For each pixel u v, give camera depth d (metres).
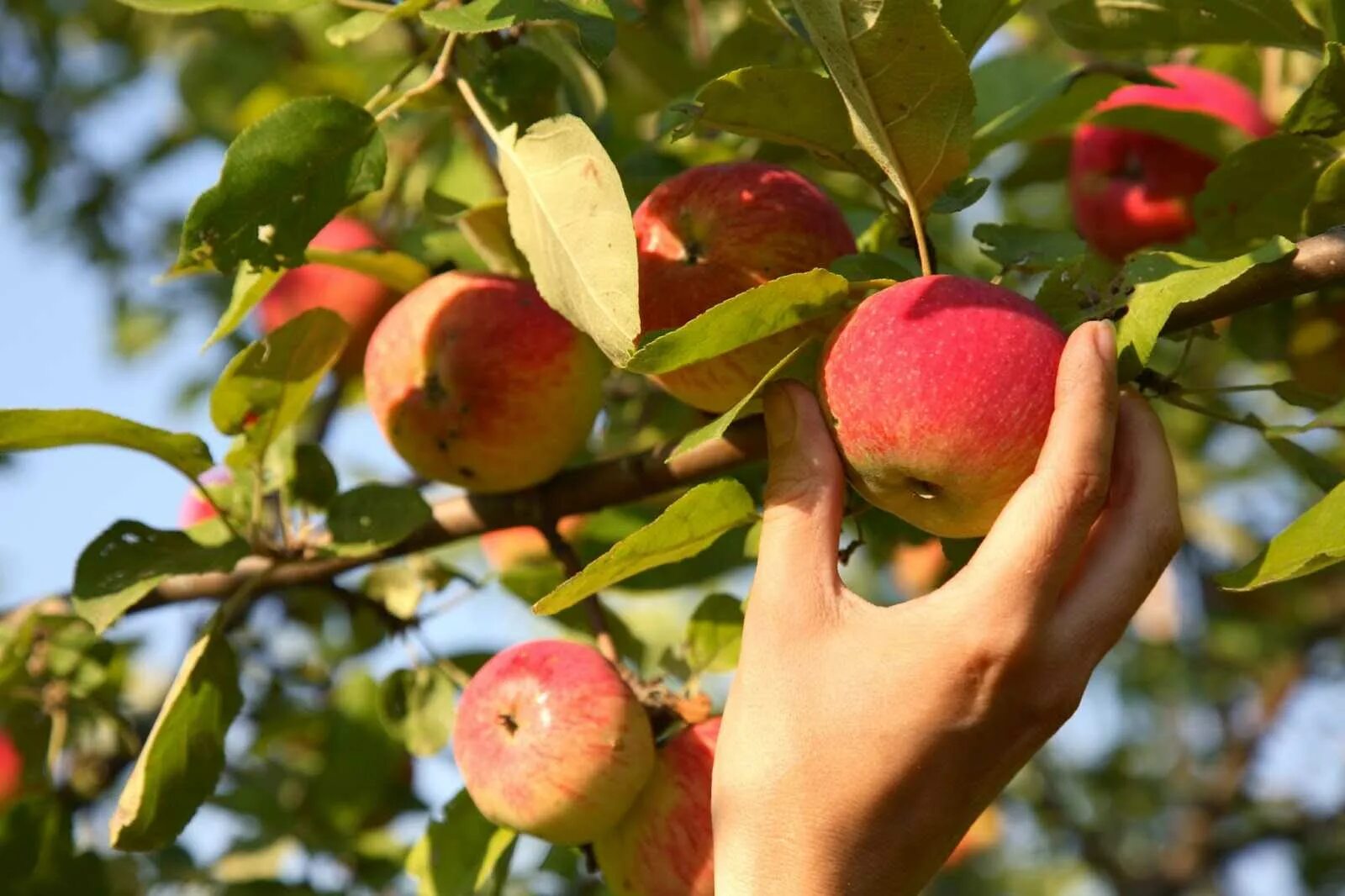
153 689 3.33
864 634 1.37
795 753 1.36
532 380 1.80
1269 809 4.26
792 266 1.59
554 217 1.49
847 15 1.36
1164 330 1.57
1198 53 2.28
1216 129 1.99
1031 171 2.43
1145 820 4.61
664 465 1.85
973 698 1.34
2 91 3.72
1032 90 2.04
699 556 2.05
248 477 1.96
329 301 2.37
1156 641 4.18
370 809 2.60
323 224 1.69
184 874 2.63
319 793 2.60
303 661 3.09
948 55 1.38
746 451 1.80
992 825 4.09
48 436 1.72
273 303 2.40
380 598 2.17
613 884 1.70
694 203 1.61
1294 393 1.57
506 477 1.87
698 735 1.69
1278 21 1.77
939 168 1.48
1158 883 4.09
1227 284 1.53
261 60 3.08
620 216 1.43
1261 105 2.21
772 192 1.62
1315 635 3.95
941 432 1.34
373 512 1.87
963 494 1.38
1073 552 1.33
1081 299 1.50
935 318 1.36
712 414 1.79
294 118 1.66
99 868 2.33
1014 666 1.33
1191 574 3.95
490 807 1.68
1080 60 2.95
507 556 2.59
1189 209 2.07
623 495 1.89
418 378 1.82
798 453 1.44
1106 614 1.36
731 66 2.09
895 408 1.35
